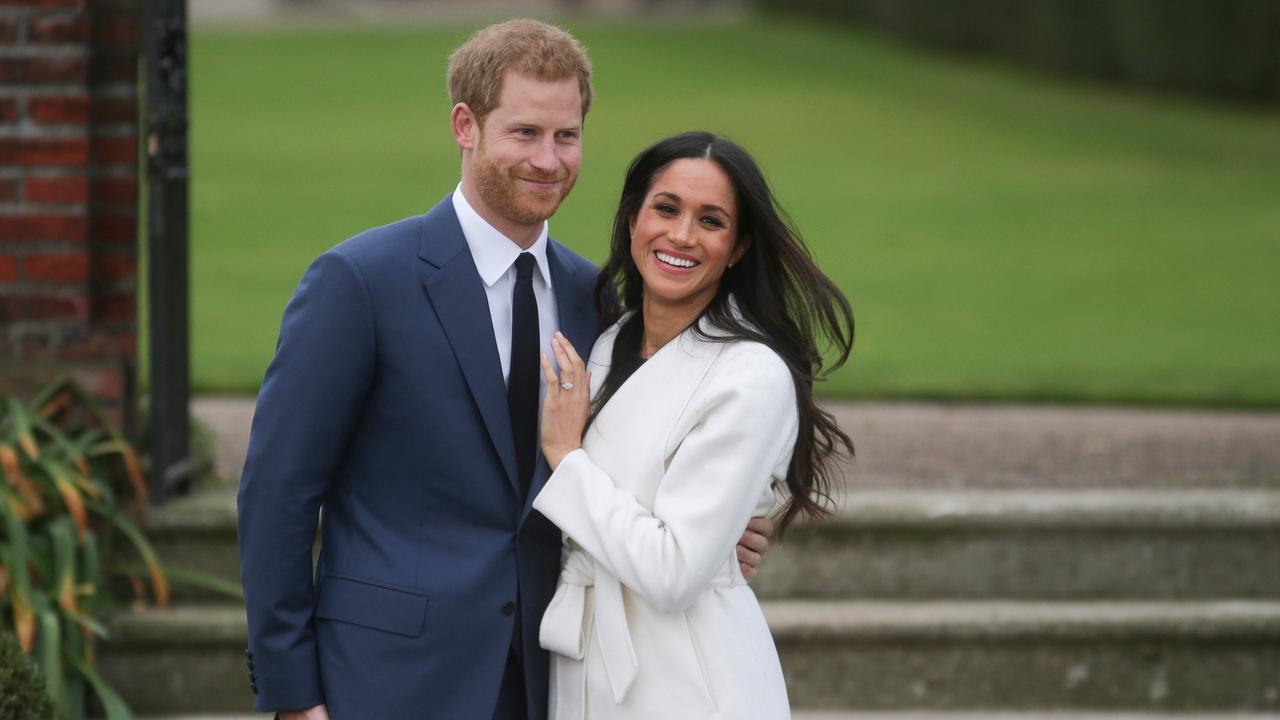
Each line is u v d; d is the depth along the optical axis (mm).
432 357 4535
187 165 7449
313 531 4484
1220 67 31547
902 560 7371
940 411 10086
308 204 19828
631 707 4488
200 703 6984
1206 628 7020
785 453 4613
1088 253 17422
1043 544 7371
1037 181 23000
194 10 45750
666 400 4543
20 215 7180
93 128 7258
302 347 4445
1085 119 29562
